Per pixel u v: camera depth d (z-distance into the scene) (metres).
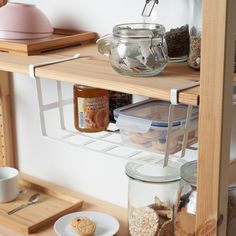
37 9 1.33
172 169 1.26
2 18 1.30
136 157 1.32
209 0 0.83
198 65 1.06
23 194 1.57
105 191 1.53
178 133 1.11
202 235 0.93
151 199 1.28
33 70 1.11
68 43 1.32
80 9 1.41
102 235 1.34
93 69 1.09
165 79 1.00
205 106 0.87
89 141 1.41
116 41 1.04
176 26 1.25
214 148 0.88
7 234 1.38
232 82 0.87
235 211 1.06
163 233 1.22
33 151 1.66
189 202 1.07
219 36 0.83
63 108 1.53
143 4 1.29
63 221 1.39
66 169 1.60
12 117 1.68
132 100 1.34
